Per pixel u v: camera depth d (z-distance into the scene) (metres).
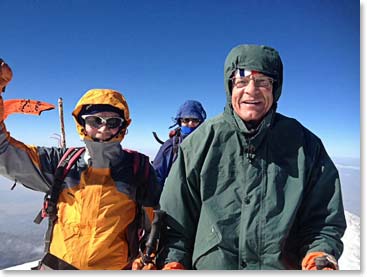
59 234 1.37
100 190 1.41
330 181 1.02
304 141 1.05
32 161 1.47
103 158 1.44
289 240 1.01
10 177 1.45
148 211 1.48
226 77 1.07
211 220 0.99
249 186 0.99
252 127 1.04
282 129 1.05
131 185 1.46
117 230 1.39
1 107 1.38
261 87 1.01
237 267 0.97
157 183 1.54
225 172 1.02
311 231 1.00
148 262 1.06
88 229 1.36
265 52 1.03
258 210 0.97
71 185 1.42
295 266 1.01
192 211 1.07
